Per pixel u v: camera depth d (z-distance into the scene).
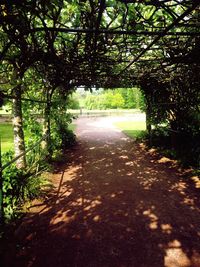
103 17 3.15
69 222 4.47
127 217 4.66
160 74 7.79
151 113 11.60
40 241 3.85
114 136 16.69
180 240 3.84
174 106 10.06
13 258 3.43
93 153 10.93
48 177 6.99
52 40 2.94
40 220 4.55
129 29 3.24
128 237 3.95
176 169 7.93
